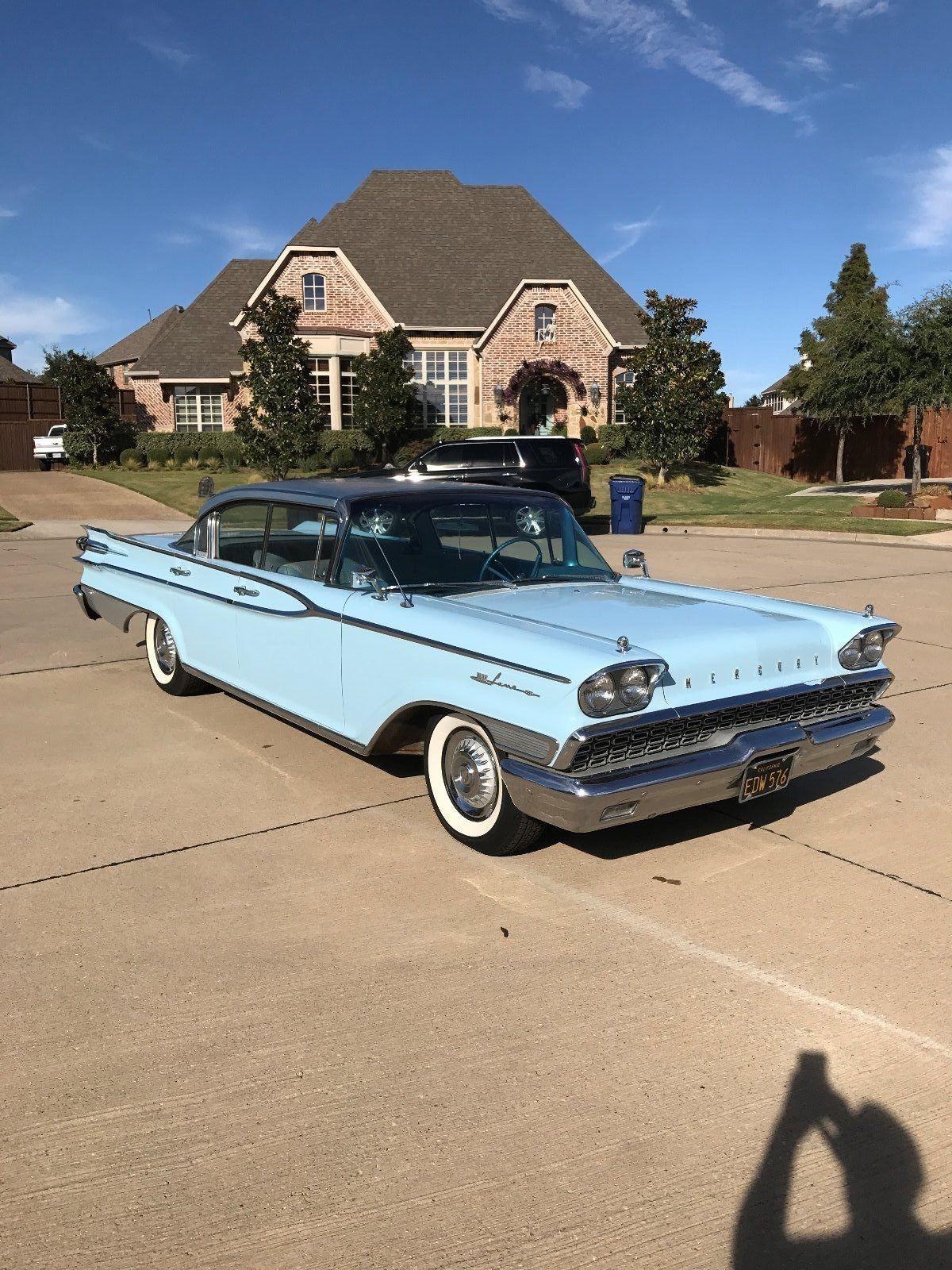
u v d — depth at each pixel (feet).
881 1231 7.29
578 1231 7.27
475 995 10.35
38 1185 7.72
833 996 10.34
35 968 10.85
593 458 93.45
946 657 26.05
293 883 12.94
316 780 16.79
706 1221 7.37
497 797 13.24
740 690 12.98
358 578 15.15
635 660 11.46
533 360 98.78
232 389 102.99
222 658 18.52
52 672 24.39
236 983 10.55
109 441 100.99
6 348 191.11
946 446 95.71
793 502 73.92
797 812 15.62
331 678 15.40
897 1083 8.96
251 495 17.95
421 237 106.52
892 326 69.92
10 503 71.26
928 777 17.17
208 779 16.85
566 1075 9.05
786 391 104.06
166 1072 9.07
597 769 11.84
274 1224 7.32
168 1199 7.58
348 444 93.09
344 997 10.30
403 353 91.91
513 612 14.02
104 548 23.27
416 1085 8.91
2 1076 9.01
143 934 11.58
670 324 82.17
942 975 10.76
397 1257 7.02
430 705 13.48
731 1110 8.60
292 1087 8.88
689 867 13.53
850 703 14.44
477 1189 7.67
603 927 11.80
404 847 14.08
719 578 39.29
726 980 10.64
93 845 14.08
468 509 16.48
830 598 34.50
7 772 17.12
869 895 12.68
